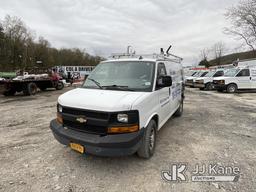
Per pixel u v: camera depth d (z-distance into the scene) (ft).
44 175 10.57
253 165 11.62
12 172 10.88
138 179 10.19
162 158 12.44
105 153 9.79
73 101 10.96
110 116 9.82
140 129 10.47
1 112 26.63
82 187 9.53
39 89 55.26
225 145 14.57
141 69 13.66
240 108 29.04
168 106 16.60
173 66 19.36
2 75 56.39
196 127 19.17
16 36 178.19
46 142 15.16
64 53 246.68
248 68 50.85
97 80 13.97
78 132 10.75
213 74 61.05
